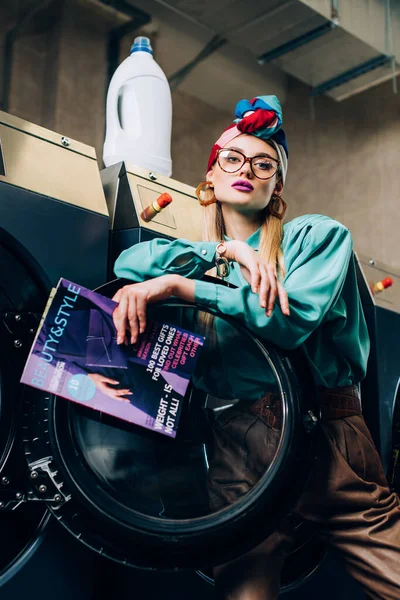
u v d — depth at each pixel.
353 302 1.41
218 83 5.83
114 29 5.36
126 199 1.54
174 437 1.16
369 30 4.51
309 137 6.30
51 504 1.13
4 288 1.27
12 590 1.20
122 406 1.13
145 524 1.13
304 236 1.37
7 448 1.19
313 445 1.21
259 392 1.27
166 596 1.42
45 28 5.18
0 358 1.19
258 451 1.24
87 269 1.40
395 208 5.67
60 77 5.01
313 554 1.63
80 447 1.14
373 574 1.26
